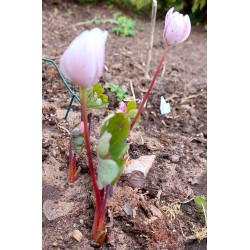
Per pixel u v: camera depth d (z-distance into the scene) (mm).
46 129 245
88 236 192
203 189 232
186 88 320
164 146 258
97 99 204
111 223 195
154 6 296
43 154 226
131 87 305
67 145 233
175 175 236
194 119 289
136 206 206
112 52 351
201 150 260
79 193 209
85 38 145
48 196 207
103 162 162
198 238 204
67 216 199
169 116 287
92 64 147
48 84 286
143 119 280
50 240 189
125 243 193
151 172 233
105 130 161
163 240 198
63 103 269
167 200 219
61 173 219
